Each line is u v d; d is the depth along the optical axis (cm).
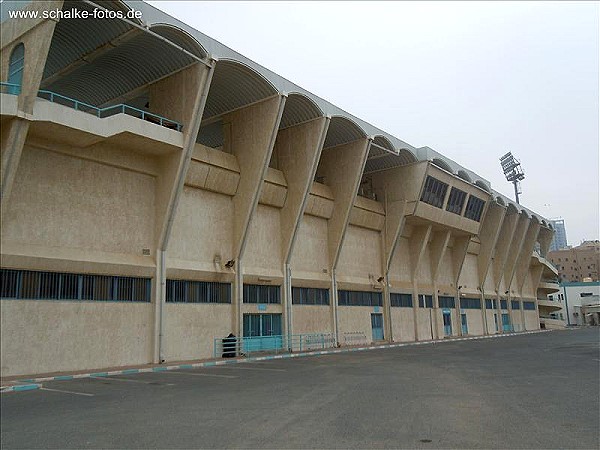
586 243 14950
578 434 805
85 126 1825
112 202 2112
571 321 9281
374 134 3275
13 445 777
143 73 2283
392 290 3888
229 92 2570
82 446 764
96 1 1769
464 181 4266
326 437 796
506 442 757
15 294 1759
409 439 780
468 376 1642
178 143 2161
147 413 1019
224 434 823
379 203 3878
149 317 2183
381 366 2008
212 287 2514
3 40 1836
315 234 3247
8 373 1705
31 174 1848
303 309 3059
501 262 5784
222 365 2156
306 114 2852
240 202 2625
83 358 1919
